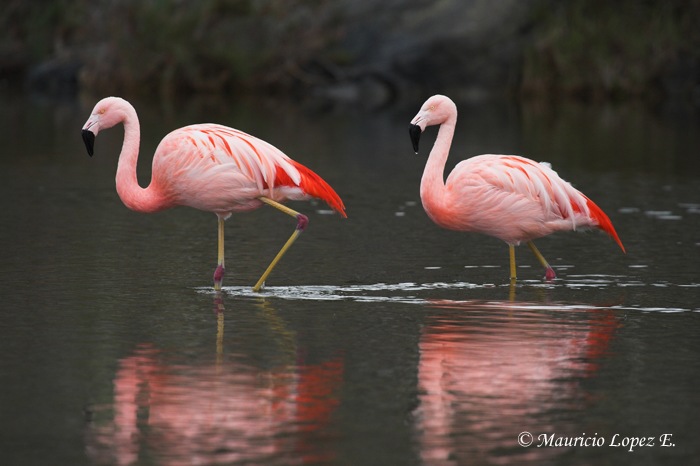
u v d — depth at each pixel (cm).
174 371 1095
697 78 5003
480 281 1545
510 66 4978
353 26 5069
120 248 1747
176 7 4959
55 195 2261
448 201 1525
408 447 902
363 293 1460
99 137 3369
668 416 980
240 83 4988
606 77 4809
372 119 4025
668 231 1930
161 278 1535
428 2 5078
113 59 4862
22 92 4822
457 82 4991
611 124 3859
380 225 1995
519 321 1307
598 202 2241
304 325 1282
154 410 981
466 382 1066
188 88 4944
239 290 1470
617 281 1543
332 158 2922
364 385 1053
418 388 1046
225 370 1098
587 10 5009
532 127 3734
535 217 1504
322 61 5019
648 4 5091
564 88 4856
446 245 1819
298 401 1007
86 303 1379
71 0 5209
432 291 1477
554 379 1078
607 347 1194
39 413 975
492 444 912
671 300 1423
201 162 1451
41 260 1639
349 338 1223
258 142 1480
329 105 4562
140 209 1509
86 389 1037
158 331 1248
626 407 1001
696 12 4988
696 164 2830
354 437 923
